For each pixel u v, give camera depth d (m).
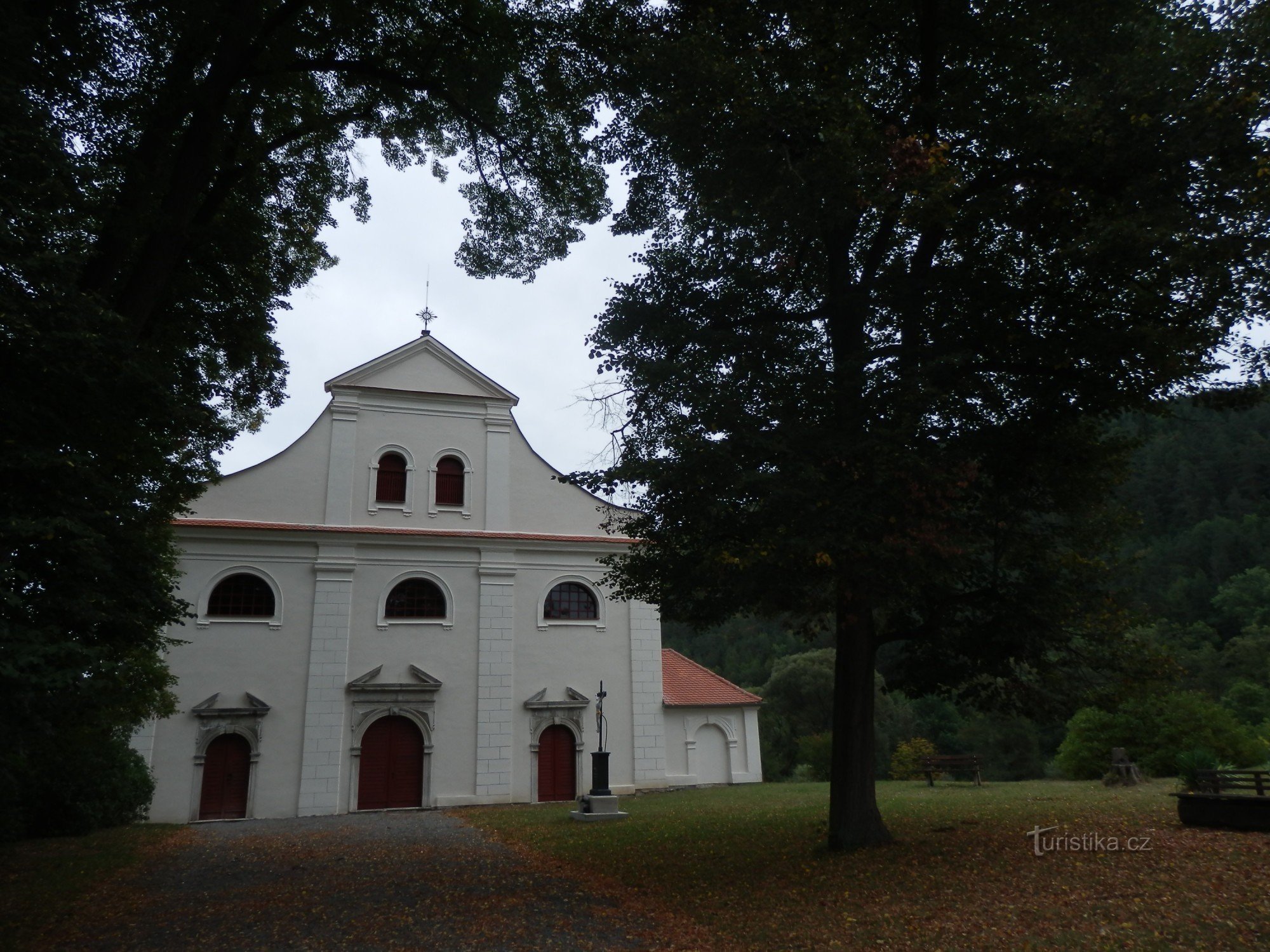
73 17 10.98
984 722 43.84
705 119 10.80
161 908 10.30
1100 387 10.59
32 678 7.56
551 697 26.19
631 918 9.30
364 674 24.55
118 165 11.71
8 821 15.85
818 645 70.75
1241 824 10.95
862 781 11.93
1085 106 9.77
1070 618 11.52
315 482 25.62
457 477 27.17
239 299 14.81
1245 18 9.30
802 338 12.12
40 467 8.27
